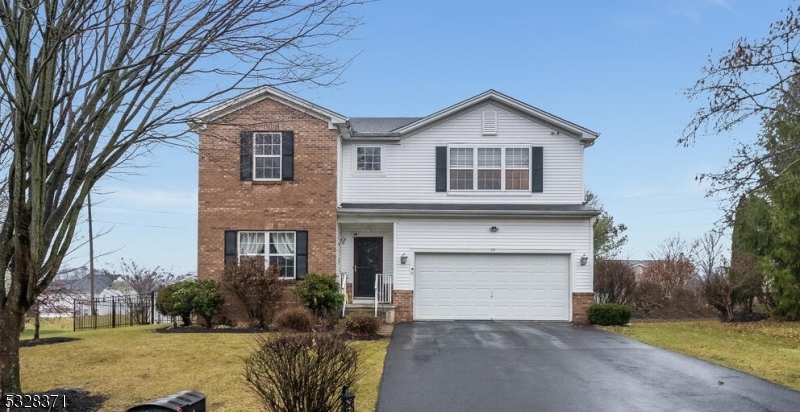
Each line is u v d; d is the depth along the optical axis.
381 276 22.25
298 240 20.80
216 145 20.80
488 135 22.81
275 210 20.92
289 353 7.83
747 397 10.28
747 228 22.58
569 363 13.19
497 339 16.64
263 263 20.31
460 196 22.69
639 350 14.96
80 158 8.78
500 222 21.80
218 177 20.98
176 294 19.17
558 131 22.77
